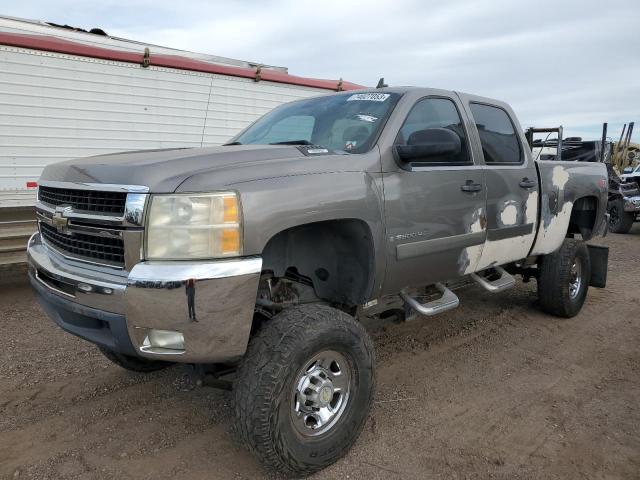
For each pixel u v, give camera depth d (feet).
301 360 8.85
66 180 9.55
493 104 15.11
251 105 26.84
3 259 20.62
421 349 15.52
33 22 22.22
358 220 10.15
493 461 9.89
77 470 9.54
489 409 11.89
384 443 10.45
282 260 10.40
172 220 8.08
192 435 10.77
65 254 9.57
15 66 20.21
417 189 11.41
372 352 10.06
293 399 8.98
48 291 9.70
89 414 11.56
